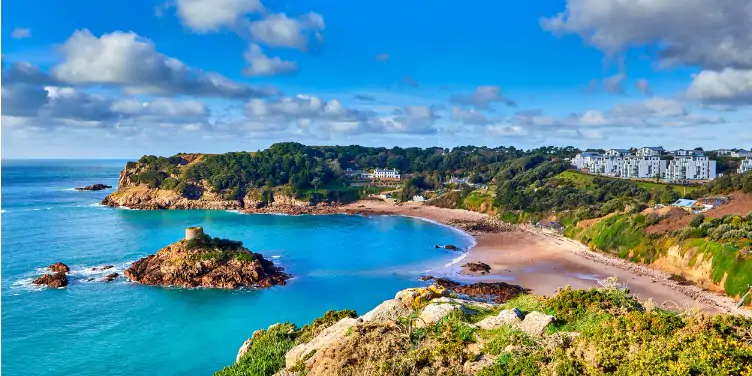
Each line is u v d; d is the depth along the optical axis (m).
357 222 154.12
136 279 78.25
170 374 47.84
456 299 31.11
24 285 74.12
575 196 139.38
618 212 110.50
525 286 78.00
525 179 183.50
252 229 135.75
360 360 22.34
